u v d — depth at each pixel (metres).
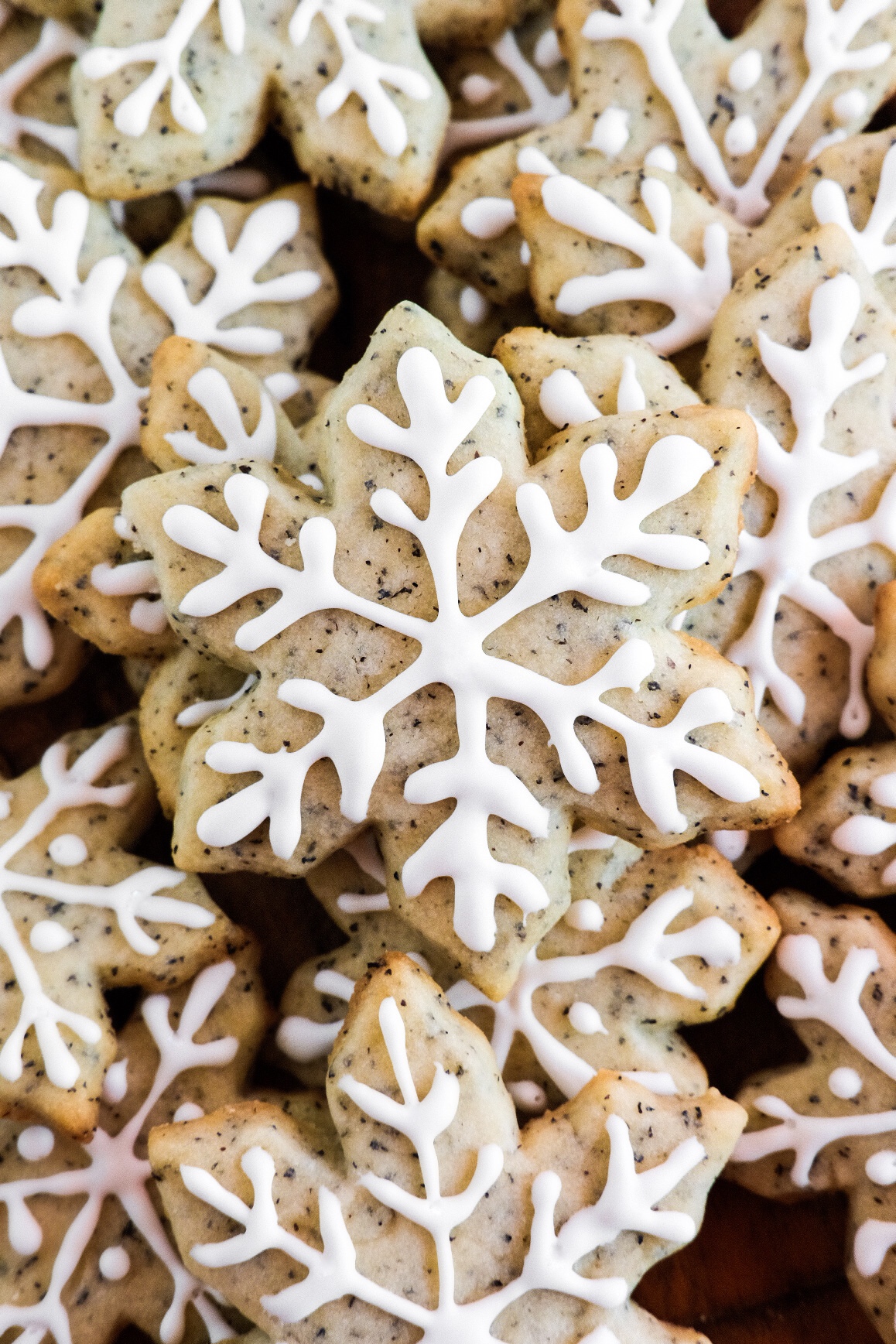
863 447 0.33
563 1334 0.31
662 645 0.31
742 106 0.34
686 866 0.33
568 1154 0.31
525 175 0.33
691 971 0.33
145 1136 0.33
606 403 0.32
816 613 0.33
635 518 0.31
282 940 0.35
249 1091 0.34
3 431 0.33
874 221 0.33
